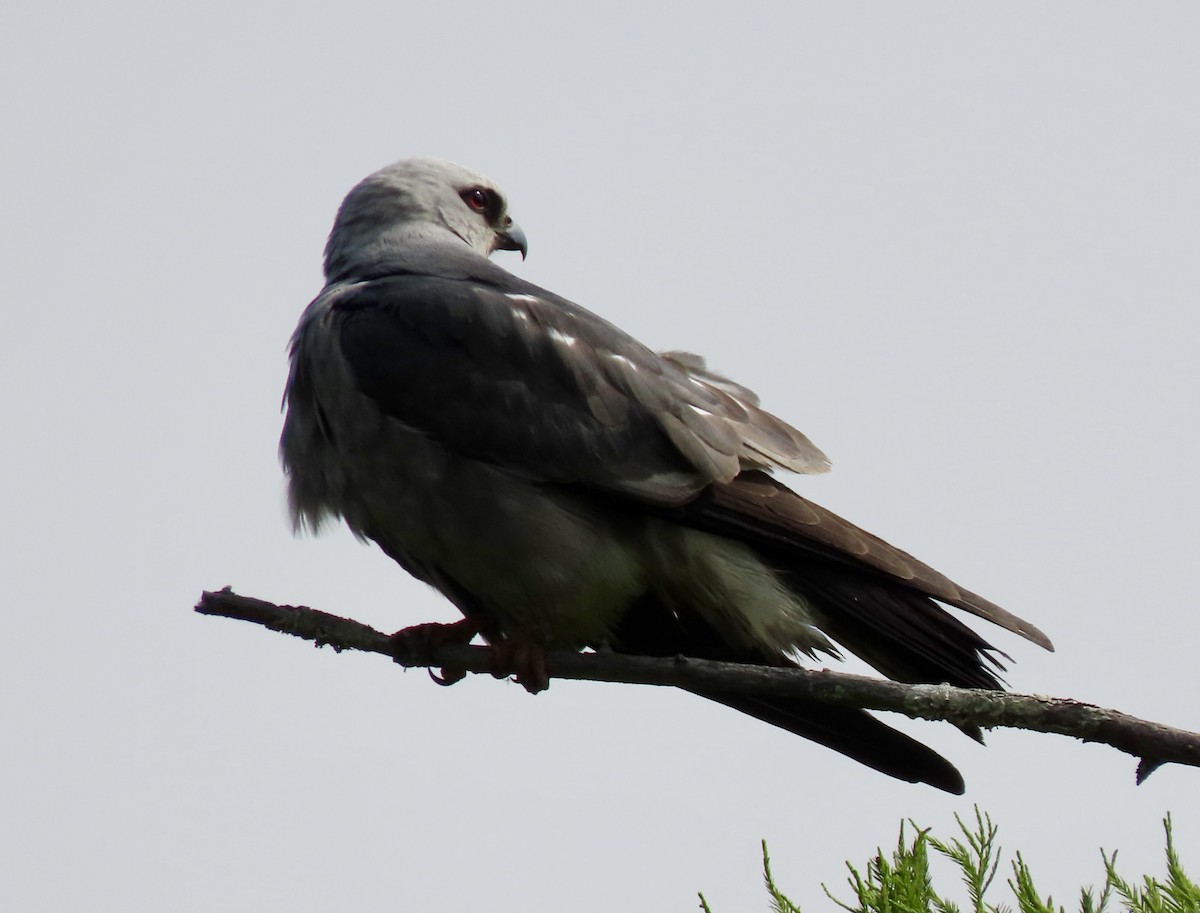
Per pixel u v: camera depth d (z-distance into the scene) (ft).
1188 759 23.16
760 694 25.75
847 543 30.71
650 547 31.50
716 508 31.22
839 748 31.76
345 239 38.34
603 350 32.53
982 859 23.72
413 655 30.30
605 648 33.14
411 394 31.58
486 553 31.30
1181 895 23.06
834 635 31.42
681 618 32.55
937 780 31.01
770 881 23.82
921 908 23.17
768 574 31.32
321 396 32.37
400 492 31.58
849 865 23.88
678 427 31.86
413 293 32.99
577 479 31.22
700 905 23.94
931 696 24.36
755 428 33.24
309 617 27.27
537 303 33.06
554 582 31.17
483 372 31.71
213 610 27.43
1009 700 24.02
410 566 33.91
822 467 33.32
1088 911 23.49
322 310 33.58
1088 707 23.82
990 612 29.76
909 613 30.19
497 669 29.50
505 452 31.24
